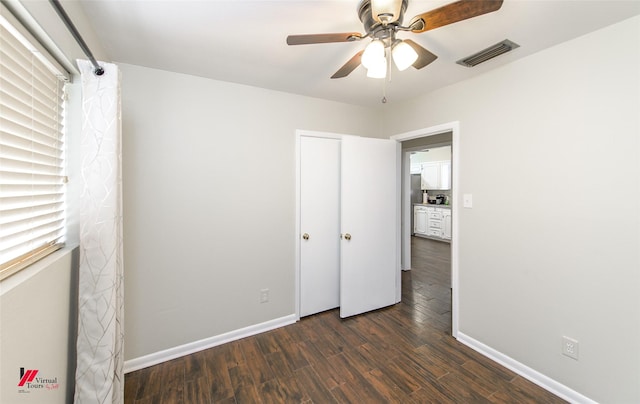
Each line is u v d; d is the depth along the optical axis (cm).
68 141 133
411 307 311
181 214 219
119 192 147
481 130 219
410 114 286
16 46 95
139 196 204
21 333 86
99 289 132
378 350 224
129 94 200
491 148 212
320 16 144
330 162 295
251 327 250
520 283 196
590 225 162
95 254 131
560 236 175
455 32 159
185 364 208
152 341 209
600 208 158
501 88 205
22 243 101
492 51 182
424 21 115
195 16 144
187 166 220
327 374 195
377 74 140
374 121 322
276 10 139
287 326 266
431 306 313
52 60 115
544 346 183
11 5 83
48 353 106
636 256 145
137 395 175
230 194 238
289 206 269
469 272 230
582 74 163
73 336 132
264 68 209
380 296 305
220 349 228
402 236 446
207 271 230
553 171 177
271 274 260
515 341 198
